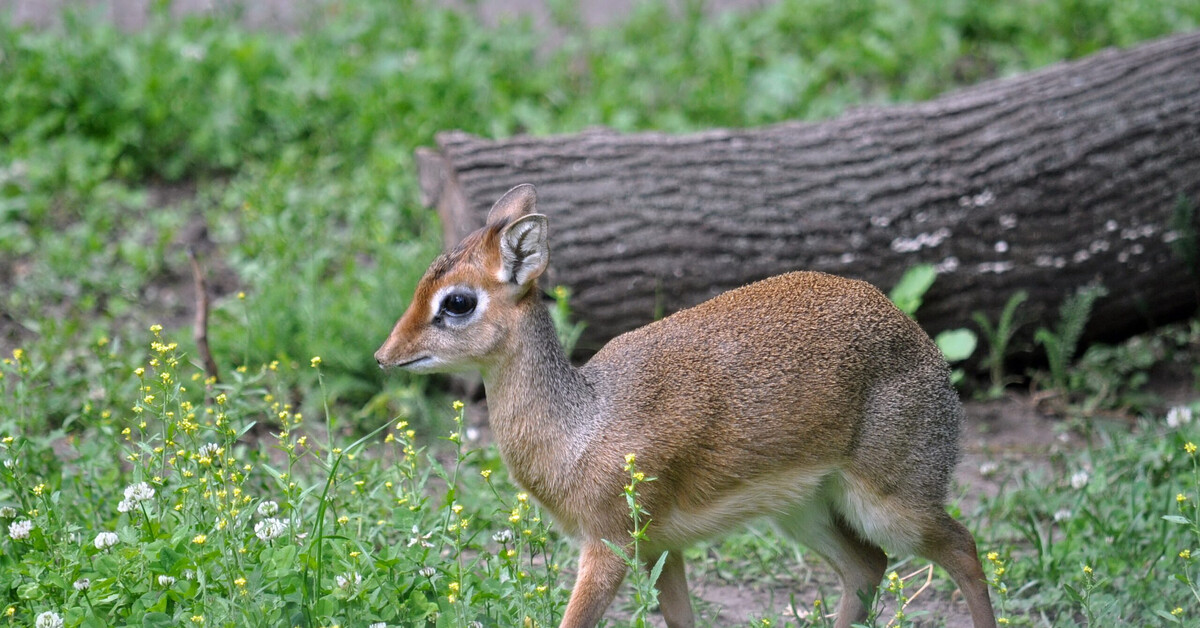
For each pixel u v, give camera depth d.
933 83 17.75
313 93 16.92
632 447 7.61
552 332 7.81
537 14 20.28
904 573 9.39
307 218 14.62
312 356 11.83
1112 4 18.75
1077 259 12.45
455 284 7.62
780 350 7.86
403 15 19.05
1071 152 12.43
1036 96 12.81
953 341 12.33
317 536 7.34
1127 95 12.76
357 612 6.89
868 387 7.91
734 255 12.16
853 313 8.06
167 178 16.34
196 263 11.10
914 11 19.16
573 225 12.03
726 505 7.87
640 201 12.15
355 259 14.29
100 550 7.34
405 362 7.68
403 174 15.52
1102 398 12.41
